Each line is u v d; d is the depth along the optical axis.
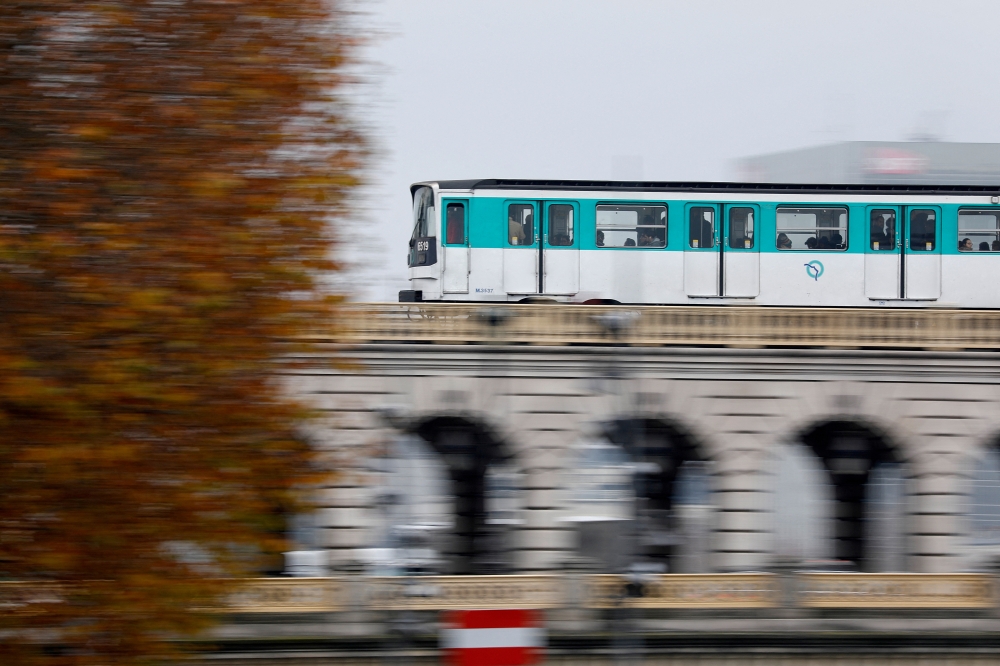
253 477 66.69
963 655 114.69
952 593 117.31
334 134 67.31
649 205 134.62
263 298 64.25
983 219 137.00
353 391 125.44
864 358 130.38
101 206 61.16
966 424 131.12
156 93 63.22
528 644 61.88
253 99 63.91
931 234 136.50
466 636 61.53
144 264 60.53
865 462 136.12
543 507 128.75
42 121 62.16
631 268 134.25
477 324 127.06
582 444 128.62
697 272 135.00
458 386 127.31
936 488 131.50
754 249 135.25
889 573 121.38
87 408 59.19
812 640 113.94
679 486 137.00
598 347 127.88
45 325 58.84
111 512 62.66
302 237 65.12
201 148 63.03
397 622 111.25
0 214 60.38
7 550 63.03
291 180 64.69
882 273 136.12
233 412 64.56
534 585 113.12
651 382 128.75
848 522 139.38
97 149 60.97
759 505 130.88
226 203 62.34
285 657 109.00
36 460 58.44
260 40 65.56
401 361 126.31
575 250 134.00
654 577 114.88
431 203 134.00
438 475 135.12
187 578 66.50
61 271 58.91
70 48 63.28
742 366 129.62
